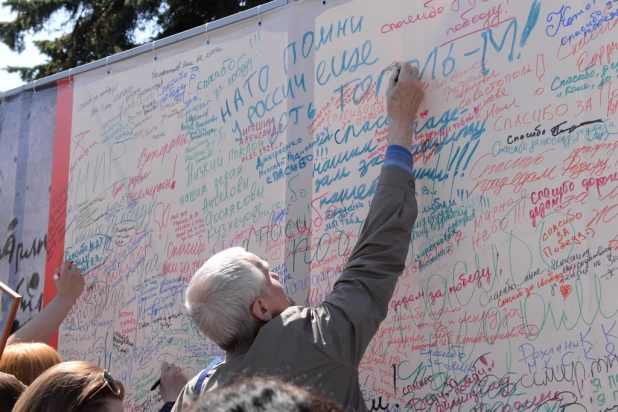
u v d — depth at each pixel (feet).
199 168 11.65
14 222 14.79
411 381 8.88
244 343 7.47
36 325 12.28
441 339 8.71
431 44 9.26
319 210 10.03
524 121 8.36
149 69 12.69
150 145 12.46
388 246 8.04
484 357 8.33
